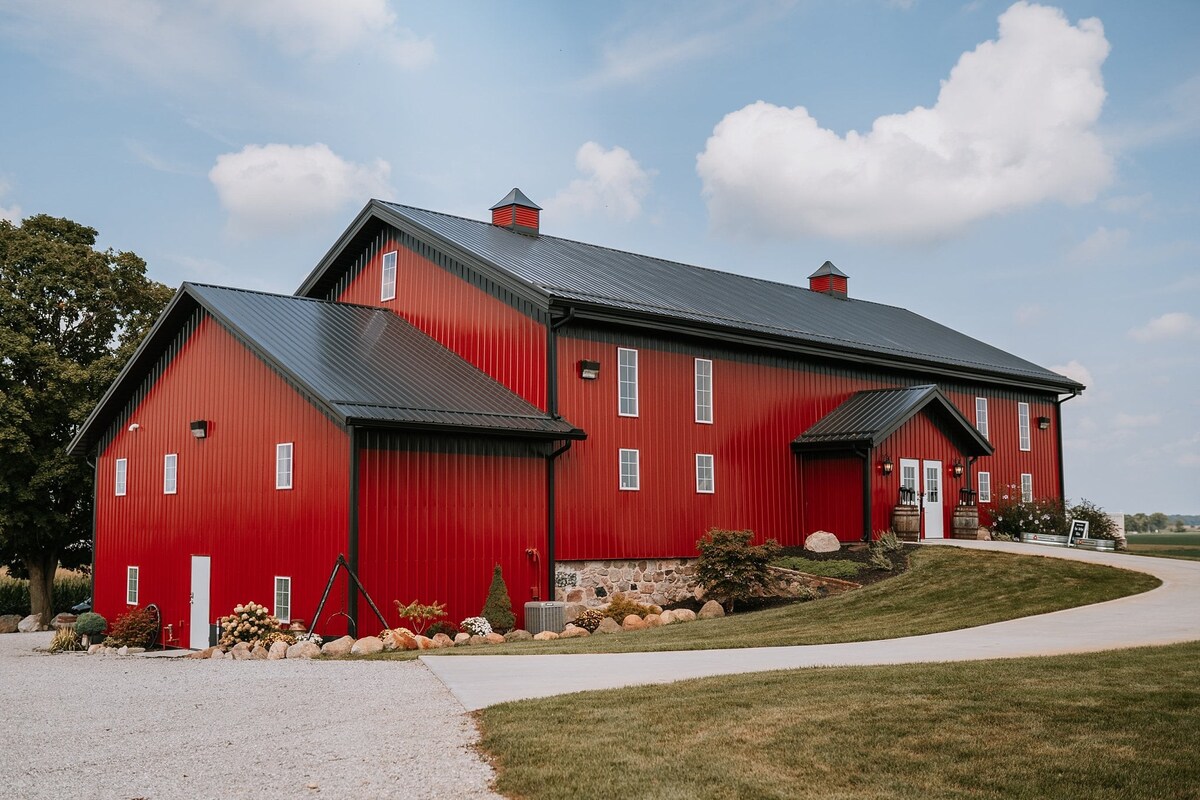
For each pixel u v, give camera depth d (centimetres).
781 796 691
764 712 886
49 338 3225
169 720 994
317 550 1808
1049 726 814
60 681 1349
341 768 786
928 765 742
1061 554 2198
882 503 2491
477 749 823
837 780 720
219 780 768
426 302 2364
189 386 2244
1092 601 1686
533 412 2030
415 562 1812
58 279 3153
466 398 1984
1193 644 1177
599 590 2109
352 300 2625
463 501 1891
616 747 802
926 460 2669
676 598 2241
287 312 2220
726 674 1109
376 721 938
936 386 2628
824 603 1902
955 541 2541
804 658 1258
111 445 2538
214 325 2173
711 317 2320
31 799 737
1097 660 1077
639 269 2655
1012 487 3111
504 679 1145
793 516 2525
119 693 1189
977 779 712
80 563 3409
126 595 2402
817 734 817
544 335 2064
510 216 2662
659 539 2212
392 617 1773
